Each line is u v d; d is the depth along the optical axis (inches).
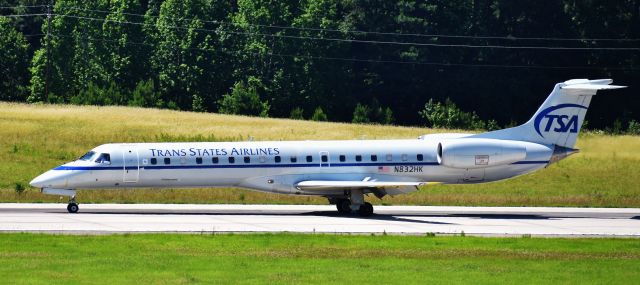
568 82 6560.0
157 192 7234.3
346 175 6259.8
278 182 6176.2
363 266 4156.0
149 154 6028.5
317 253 4451.3
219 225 5369.1
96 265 4057.6
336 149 6289.4
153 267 4037.9
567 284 3878.0
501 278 3966.5
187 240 4749.0
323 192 6176.2
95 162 5949.8
